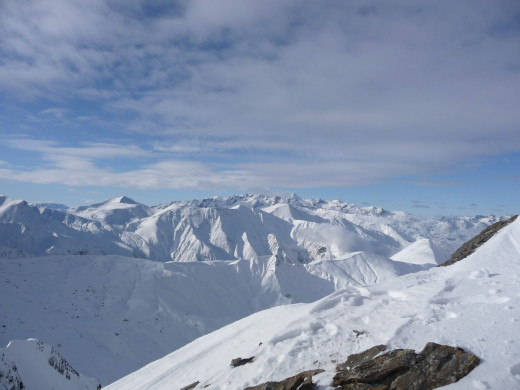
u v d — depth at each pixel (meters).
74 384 29.81
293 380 11.09
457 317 11.85
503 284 13.91
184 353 23.62
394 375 9.98
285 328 16.06
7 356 24.56
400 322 12.45
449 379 9.17
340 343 12.71
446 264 24.12
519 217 20.03
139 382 20.44
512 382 8.46
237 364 14.77
